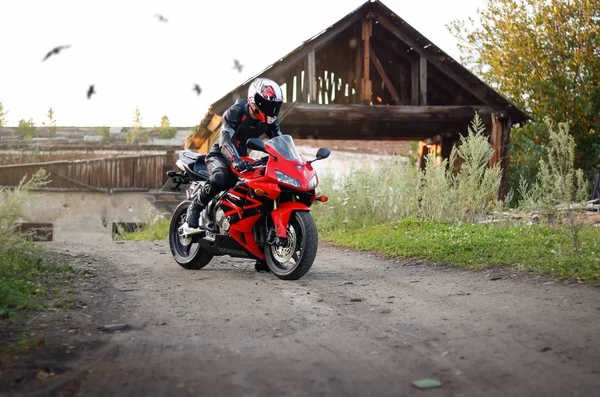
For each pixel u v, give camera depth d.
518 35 23.02
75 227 27.88
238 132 7.62
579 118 22.33
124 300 6.00
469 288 6.29
